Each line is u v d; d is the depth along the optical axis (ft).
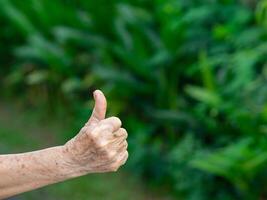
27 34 20.85
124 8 18.37
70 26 20.11
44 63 21.13
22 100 21.74
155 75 17.76
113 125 5.51
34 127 20.44
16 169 5.87
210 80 15.94
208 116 16.70
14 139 19.77
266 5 15.76
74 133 19.39
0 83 22.84
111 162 5.62
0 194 6.01
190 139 15.97
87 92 20.16
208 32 17.81
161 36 17.76
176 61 17.72
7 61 23.49
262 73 16.12
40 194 16.31
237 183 15.15
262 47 16.01
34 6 20.44
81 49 20.08
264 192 15.49
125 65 18.62
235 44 16.61
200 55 16.93
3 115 21.29
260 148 14.74
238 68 15.25
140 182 17.28
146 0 19.34
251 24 17.65
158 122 17.90
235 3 18.10
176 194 16.66
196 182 15.75
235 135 16.24
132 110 18.78
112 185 17.34
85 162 5.72
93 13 19.47
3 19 22.26
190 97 18.03
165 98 17.94
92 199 16.96
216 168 14.67
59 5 20.12
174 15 17.31
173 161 16.37
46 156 5.82
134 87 17.95
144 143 17.35
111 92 18.40
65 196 16.98
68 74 20.25
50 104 20.84
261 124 14.89
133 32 18.57
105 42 19.04
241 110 15.11
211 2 17.98
